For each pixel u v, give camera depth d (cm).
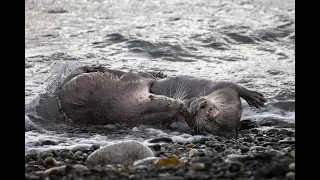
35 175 2250
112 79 3475
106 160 2481
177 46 5309
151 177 2022
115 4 7100
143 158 2481
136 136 3189
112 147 2503
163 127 3284
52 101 3716
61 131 3372
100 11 6781
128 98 3353
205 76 4500
